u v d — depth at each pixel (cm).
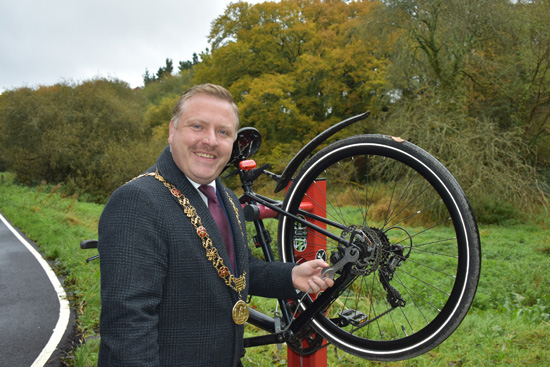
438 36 1884
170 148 168
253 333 445
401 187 1493
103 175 2570
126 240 142
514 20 1723
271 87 2756
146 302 141
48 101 2792
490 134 1588
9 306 568
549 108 1883
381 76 2747
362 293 501
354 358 364
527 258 1026
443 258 907
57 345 434
